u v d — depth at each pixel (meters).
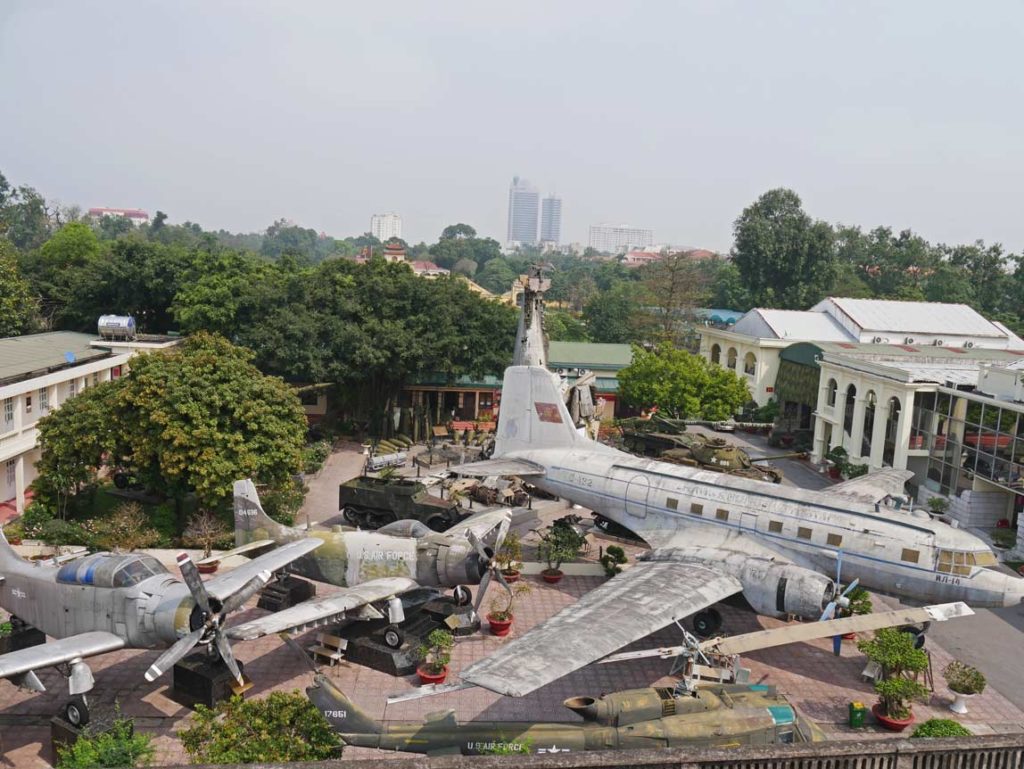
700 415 50.88
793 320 59.03
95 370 41.03
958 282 98.06
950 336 57.16
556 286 155.00
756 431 55.34
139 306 58.69
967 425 35.56
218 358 31.03
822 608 21.27
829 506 24.03
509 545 27.08
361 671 20.91
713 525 25.41
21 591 20.23
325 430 48.31
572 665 16.58
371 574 22.98
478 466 30.02
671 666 21.69
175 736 17.55
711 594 21.52
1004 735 13.02
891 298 96.88
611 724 15.73
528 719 18.77
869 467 40.62
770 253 89.94
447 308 48.94
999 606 21.47
